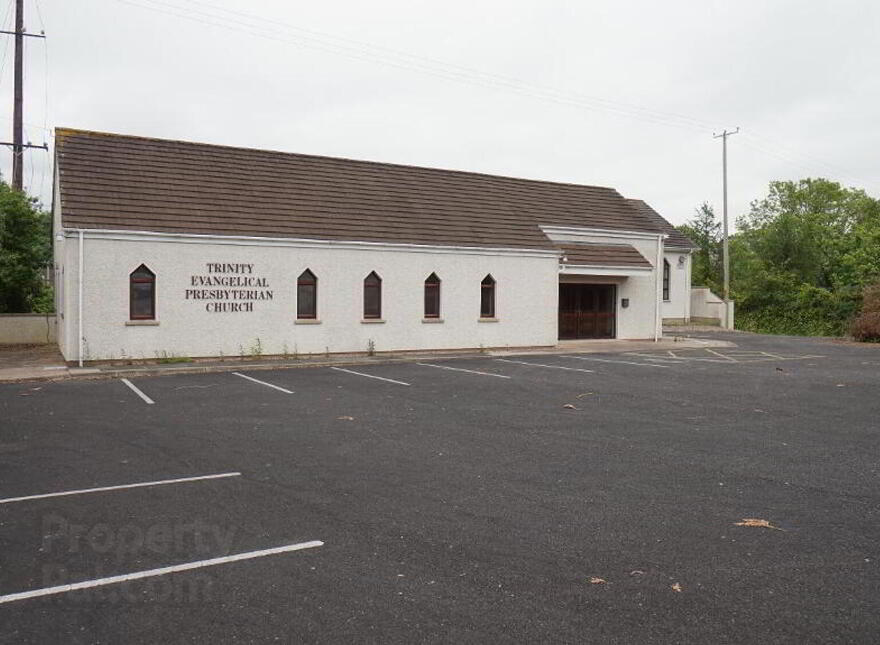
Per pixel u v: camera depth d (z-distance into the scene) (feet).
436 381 55.77
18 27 99.71
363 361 68.80
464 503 23.93
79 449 31.83
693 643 14.44
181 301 65.21
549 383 54.85
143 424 37.73
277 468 28.55
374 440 34.04
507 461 29.91
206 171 73.46
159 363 63.87
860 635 14.78
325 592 16.85
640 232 98.12
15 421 38.42
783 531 21.18
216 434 35.22
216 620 15.44
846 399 47.19
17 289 90.53
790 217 162.30
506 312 82.84
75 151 68.03
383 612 15.81
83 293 61.36
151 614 15.74
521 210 91.45
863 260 131.13
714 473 28.07
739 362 71.61
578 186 104.78
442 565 18.48
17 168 100.27
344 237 72.95
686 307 140.15
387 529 21.26
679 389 51.78
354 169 84.43
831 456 31.07
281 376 58.44
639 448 32.53
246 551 19.47
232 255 67.46
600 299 96.99
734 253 191.72
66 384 52.95
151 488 25.66
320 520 22.12
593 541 20.27
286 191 75.72
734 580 17.57
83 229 60.90
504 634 14.80
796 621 15.39
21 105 100.48
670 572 18.06
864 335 100.78
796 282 155.53
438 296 79.10
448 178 91.56
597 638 14.64
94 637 14.71
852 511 23.17
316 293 71.92
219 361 65.87
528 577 17.72
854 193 225.56
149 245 63.77
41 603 16.31
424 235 78.33
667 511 23.11
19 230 88.63
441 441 33.88
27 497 24.56
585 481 26.81
